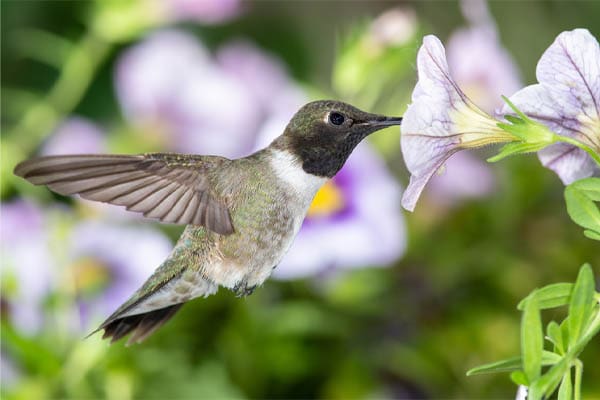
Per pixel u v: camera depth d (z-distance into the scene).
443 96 1.59
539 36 1.87
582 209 1.58
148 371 1.75
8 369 1.74
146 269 1.76
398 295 1.77
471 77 1.78
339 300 1.76
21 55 1.86
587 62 1.59
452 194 1.79
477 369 1.58
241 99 1.80
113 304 1.76
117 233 1.76
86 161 1.62
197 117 1.80
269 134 1.76
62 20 1.86
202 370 1.76
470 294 1.77
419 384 1.77
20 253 1.75
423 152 1.59
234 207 1.65
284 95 1.79
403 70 1.76
